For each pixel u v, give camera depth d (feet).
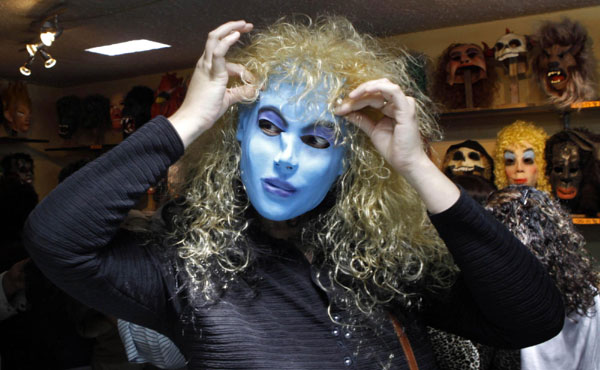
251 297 3.07
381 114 3.34
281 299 3.12
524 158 11.32
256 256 3.15
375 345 3.16
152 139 2.79
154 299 3.02
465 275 3.02
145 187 2.78
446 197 2.93
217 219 3.14
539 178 11.39
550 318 3.05
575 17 11.34
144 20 11.09
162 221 3.27
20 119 17.19
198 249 3.05
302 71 3.09
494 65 11.97
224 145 3.34
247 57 3.38
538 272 3.03
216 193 3.22
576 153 11.00
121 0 9.85
